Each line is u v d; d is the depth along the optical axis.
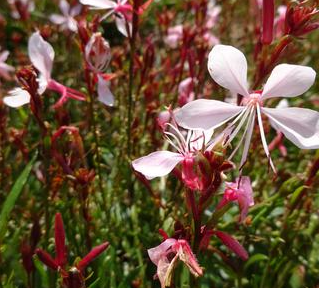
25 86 0.10
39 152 0.12
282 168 0.15
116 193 0.14
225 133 0.08
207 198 0.08
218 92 0.14
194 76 0.14
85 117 0.16
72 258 0.13
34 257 0.11
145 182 0.11
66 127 0.11
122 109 0.17
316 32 0.24
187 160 0.08
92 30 0.12
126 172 0.15
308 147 0.08
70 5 0.18
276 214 0.14
